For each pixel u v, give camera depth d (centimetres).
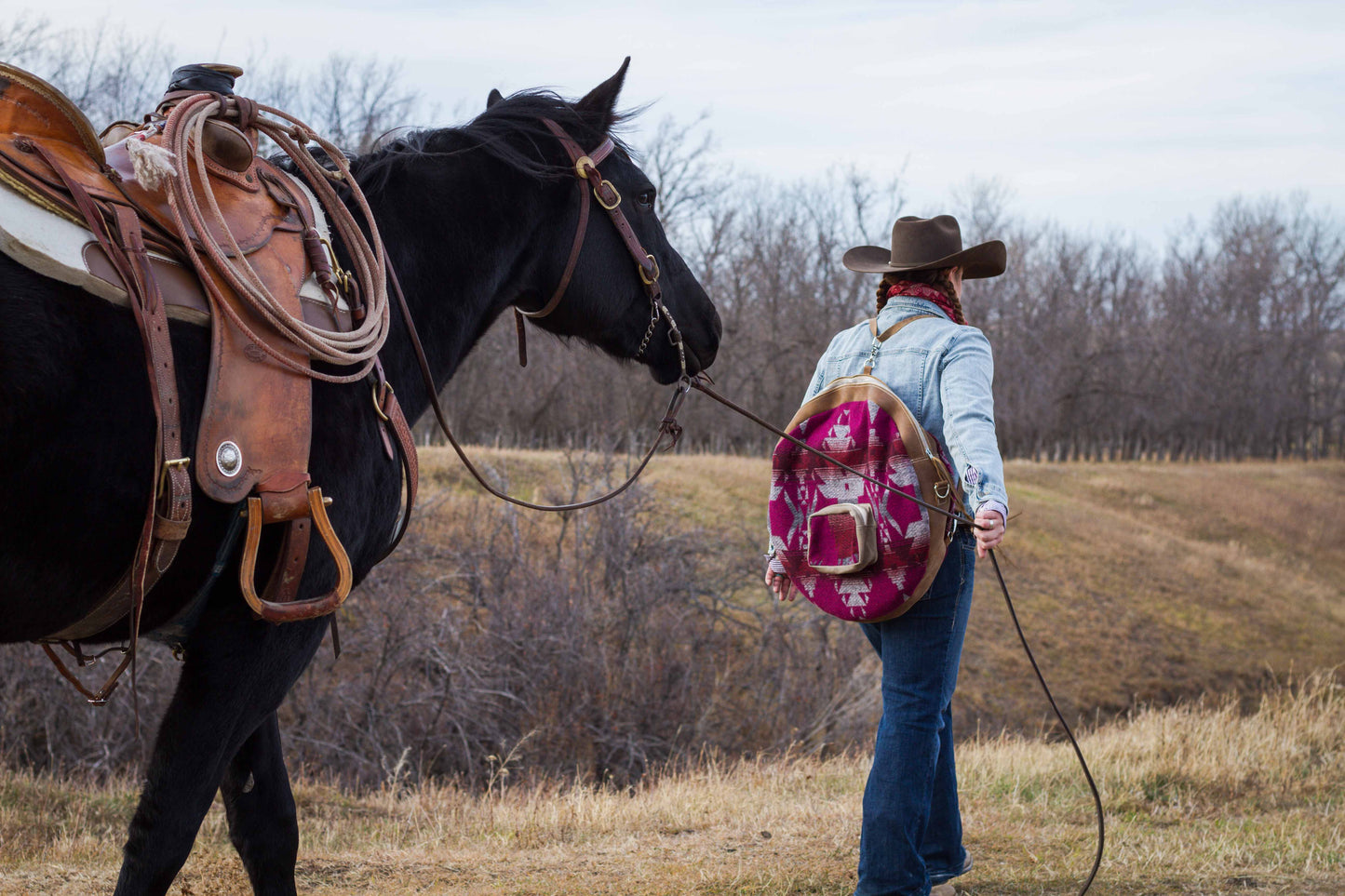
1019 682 2114
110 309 171
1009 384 5919
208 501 184
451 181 252
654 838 408
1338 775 526
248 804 229
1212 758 530
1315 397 7844
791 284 4734
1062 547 2958
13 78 180
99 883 338
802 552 272
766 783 575
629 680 1427
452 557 1480
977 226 6256
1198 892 330
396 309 236
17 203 164
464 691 1262
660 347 291
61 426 162
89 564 171
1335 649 2672
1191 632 2572
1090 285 7181
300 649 206
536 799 546
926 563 253
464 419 3709
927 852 293
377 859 373
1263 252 8300
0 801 493
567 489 1755
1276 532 4225
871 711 1456
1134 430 6719
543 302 274
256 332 190
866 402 266
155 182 185
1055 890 328
